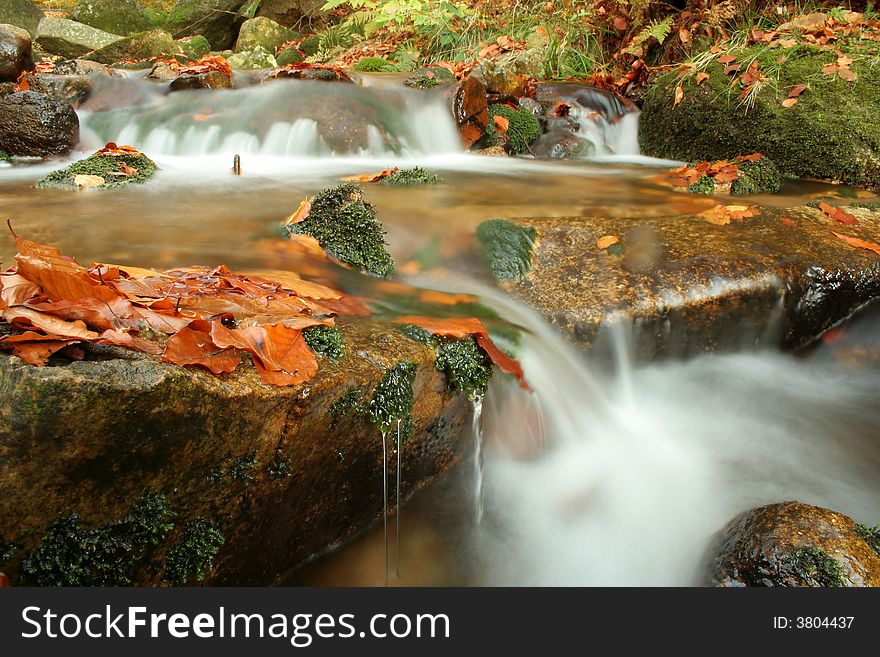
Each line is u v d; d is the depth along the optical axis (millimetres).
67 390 1584
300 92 6516
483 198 4613
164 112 6402
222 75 6789
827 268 3707
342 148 6164
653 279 3438
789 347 3816
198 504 1890
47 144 5668
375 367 2223
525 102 7488
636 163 6750
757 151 6316
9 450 1564
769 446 3166
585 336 3232
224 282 2480
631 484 2863
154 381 1689
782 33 7062
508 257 3627
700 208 4547
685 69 7180
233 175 5188
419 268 3549
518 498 2836
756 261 3605
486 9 10570
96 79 6598
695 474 2941
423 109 6812
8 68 6805
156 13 14828
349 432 2207
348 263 3326
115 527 1745
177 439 1768
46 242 3314
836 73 6074
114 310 1902
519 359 2826
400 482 2531
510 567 2521
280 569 2262
